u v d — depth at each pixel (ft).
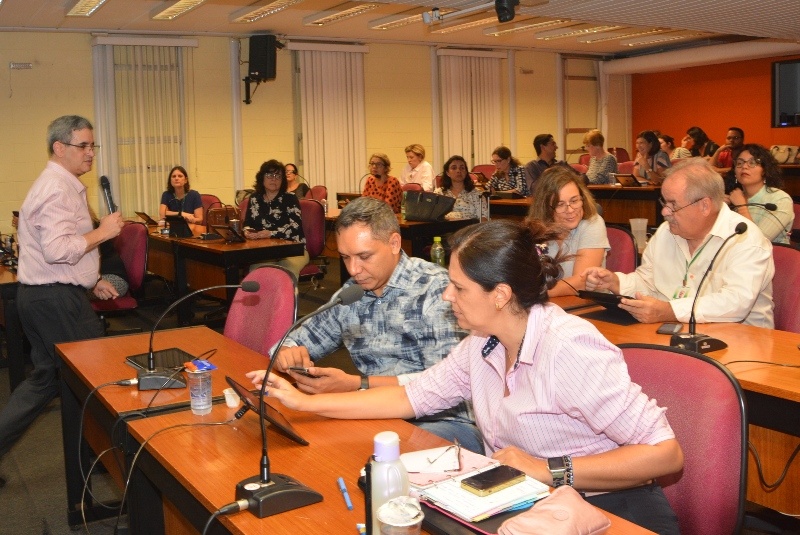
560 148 41.47
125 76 29.43
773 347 8.11
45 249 10.93
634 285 10.30
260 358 8.49
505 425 5.64
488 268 5.20
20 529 9.78
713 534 5.39
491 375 5.85
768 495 8.76
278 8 26.32
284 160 33.12
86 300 11.55
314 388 7.02
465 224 22.53
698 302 9.13
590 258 11.50
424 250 21.81
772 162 14.30
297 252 18.90
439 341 7.61
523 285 5.24
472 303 5.31
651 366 5.94
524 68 39.75
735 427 5.40
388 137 35.73
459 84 37.40
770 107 37.88
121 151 29.55
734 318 9.09
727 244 9.31
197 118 31.09
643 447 5.06
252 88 32.12
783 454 8.55
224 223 19.95
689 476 5.51
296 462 5.61
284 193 20.04
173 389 7.57
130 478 6.63
